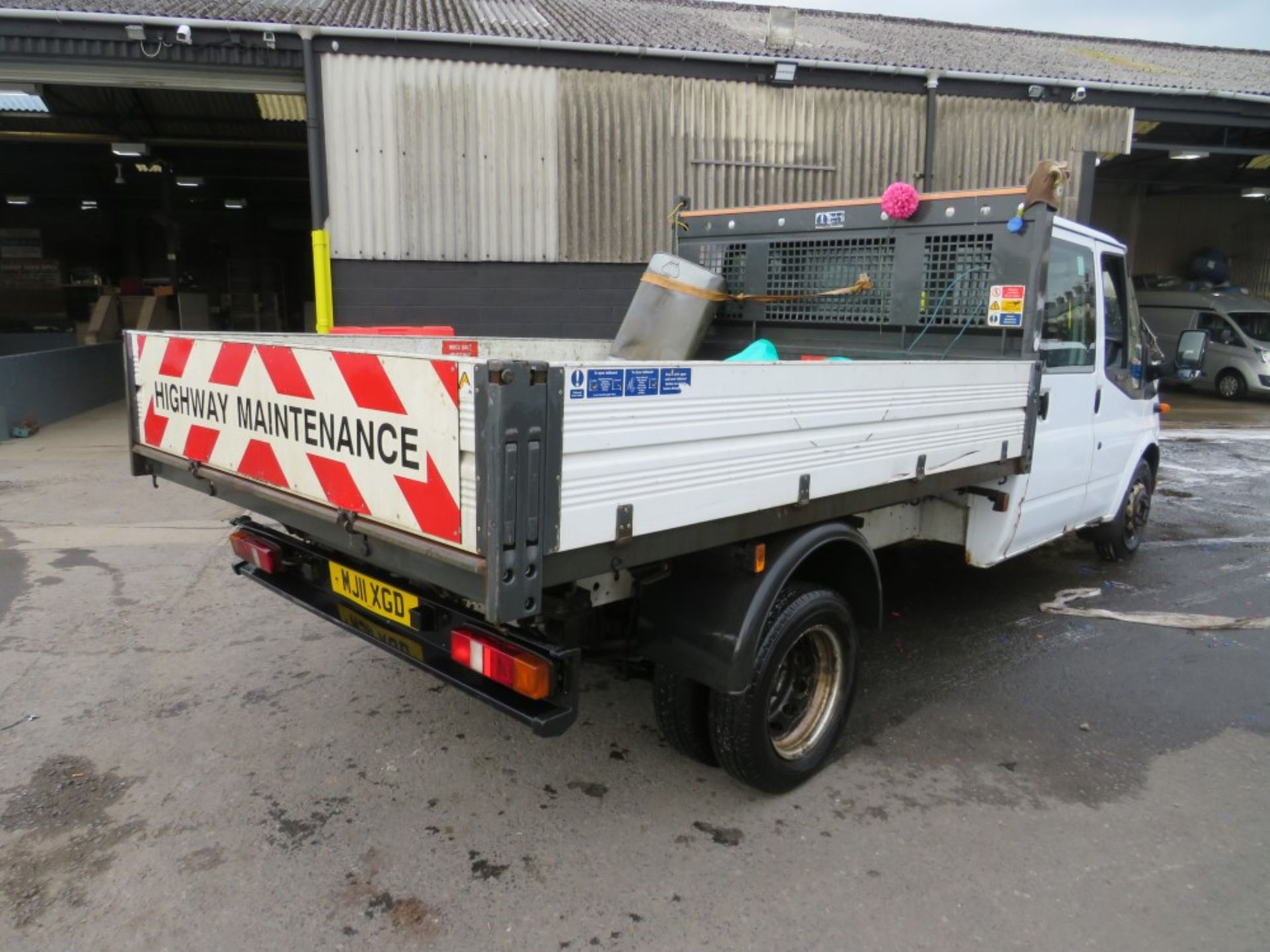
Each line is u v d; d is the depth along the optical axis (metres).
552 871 2.84
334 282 9.77
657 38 10.91
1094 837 3.07
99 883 2.73
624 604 3.04
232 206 22.52
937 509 4.35
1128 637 4.98
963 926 2.61
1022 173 11.66
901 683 4.34
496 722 3.83
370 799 3.23
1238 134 14.88
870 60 11.44
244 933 2.53
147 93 13.25
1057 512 4.93
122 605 5.13
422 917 2.62
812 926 2.61
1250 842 3.05
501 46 9.65
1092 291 4.91
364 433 2.47
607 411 2.24
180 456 3.51
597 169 10.17
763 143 10.66
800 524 2.96
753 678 2.96
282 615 5.01
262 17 9.55
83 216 24.14
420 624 2.83
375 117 9.52
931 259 4.53
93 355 13.59
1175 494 8.80
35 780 3.29
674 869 2.87
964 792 3.36
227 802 3.18
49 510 7.23
